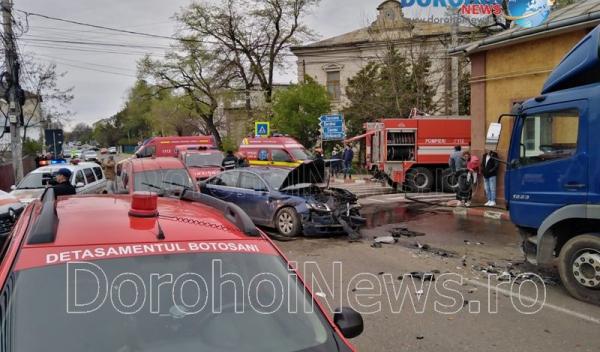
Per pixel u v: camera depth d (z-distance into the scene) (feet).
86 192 48.55
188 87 130.11
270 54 122.31
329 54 123.44
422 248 32.30
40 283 8.05
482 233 37.19
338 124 78.95
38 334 7.53
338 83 123.34
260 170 40.68
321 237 36.45
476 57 48.80
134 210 10.17
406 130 67.67
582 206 22.02
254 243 9.95
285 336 8.46
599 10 36.73
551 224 23.15
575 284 21.77
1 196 33.19
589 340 17.48
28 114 132.46
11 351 7.23
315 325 8.69
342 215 36.47
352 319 9.09
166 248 9.07
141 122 278.46
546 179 23.99
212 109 130.52
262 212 38.24
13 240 9.47
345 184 74.33
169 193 16.98
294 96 96.58
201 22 121.29
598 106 21.75
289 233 36.50
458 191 51.96
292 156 68.18
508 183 26.20
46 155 82.12
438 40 102.22
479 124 49.14
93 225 9.46
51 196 11.71
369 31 105.60
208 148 64.34
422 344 17.03
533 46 43.27
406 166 67.92
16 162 62.80
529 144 25.14
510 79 45.60
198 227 10.00
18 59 63.36
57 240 8.80
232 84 125.49
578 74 23.91
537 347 16.87
